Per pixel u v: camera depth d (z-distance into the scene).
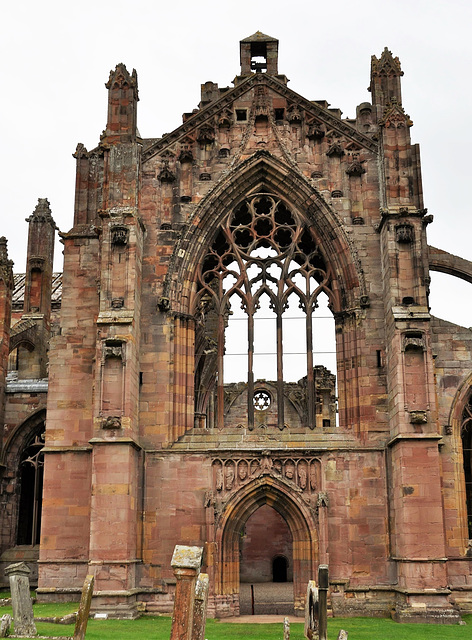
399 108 51.53
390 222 49.03
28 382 68.31
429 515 44.00
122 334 47.44
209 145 53.88
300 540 47.22
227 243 53.34
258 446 48.66
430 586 43.00
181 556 24.38
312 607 31.73
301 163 53.22
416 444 44.97
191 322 51.16
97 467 45.25
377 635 36.59
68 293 53.50
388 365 48.81
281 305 51.75
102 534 44.38
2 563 60.31
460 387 51.53
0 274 64.50
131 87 53.56
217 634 37.00
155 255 51.78
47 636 31.66
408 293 48.03
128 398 46.41
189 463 48.38
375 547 46.72
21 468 63.47
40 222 78.69
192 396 50.22
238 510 47.78
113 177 51.12
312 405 50.00
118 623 40.16
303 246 55.16
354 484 47.66
